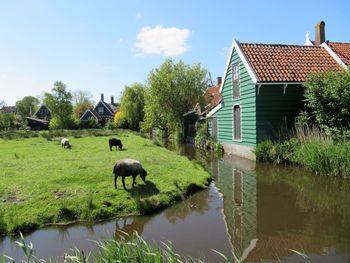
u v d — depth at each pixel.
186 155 18.34
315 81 12.88
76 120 49.41
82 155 15.39
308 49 16.88
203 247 5.44
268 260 4.90
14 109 91.75
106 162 12.56
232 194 8.84
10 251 5.53
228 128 18.42
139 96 45.12
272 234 5.91
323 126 12.47
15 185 8.84
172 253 4.20
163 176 9.91
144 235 6.05
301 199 8.12
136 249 3.97
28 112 86.69
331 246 5.32
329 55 16.50
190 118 28.41
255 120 14.56
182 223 6.66
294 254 5.08
